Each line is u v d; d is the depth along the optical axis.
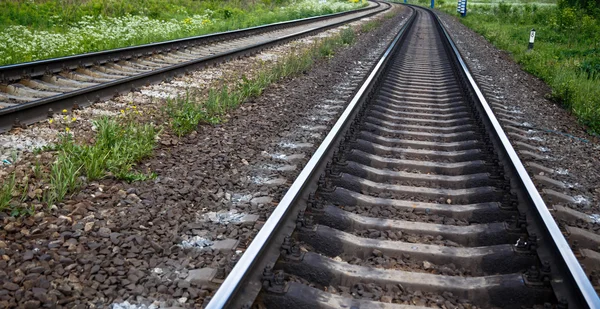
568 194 5.59
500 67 15.42
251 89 9.42
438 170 5.93
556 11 27.70
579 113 9.60
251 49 14.36
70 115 7.08
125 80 8.66
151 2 26.38
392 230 4.38
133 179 5.14
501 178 5.33
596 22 24.11
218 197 4.93
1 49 12.56
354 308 3.24
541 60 16.12
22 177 4.91
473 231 4.32
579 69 14.40
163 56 12.38
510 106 10.01
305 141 6.85
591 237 4.44
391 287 3.57
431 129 7.69
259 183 5.32
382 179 5.59
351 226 4.40
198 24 22.34
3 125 6.18
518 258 3.80
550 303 3.38
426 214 4.76
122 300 3.28
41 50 12.80
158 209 4.58
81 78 9.23
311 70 12.57
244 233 4.16
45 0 22.80
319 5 40.00
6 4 20.88
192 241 4.05
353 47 17.50
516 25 30.14
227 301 2.91
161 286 3.40
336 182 5.17
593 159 7.09
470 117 8.38
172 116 7.36
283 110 8.55
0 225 4.03
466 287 3.54
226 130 7.22
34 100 7.01
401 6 58.06
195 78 10.36
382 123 7.80
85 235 4.02
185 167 5.64
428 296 3.51
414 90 10.88
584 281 3.17
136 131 6.36
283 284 3.31
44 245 3.81
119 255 3.77
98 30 17.30
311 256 3.71
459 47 18.94
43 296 3.19
